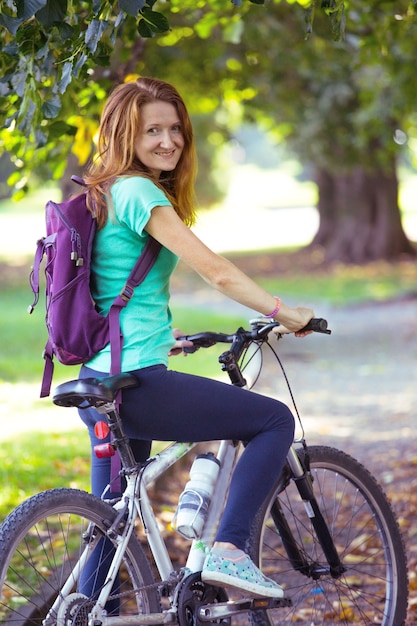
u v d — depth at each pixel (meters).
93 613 5.25
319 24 14.51
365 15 11.84
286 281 43.44
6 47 6.61
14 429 14.21
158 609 5.59
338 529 9.72
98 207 5.30
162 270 5.45
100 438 5.30
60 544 8.12
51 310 5.27
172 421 5.38
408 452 13.30
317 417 16.30
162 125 5.52
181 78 21.08
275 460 5.48
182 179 5.75
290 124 37.44
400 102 19.30
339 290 39.00
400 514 10.48
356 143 32.25
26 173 9.72
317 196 55.00
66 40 6.45
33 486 10.77
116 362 5.25
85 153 9.87
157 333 5.39
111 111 5.52
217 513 5.71
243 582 5.41
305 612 7.26
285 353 24.70
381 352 24.36
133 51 10.19
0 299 37.94
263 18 17.52
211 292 40.91
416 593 7.94
